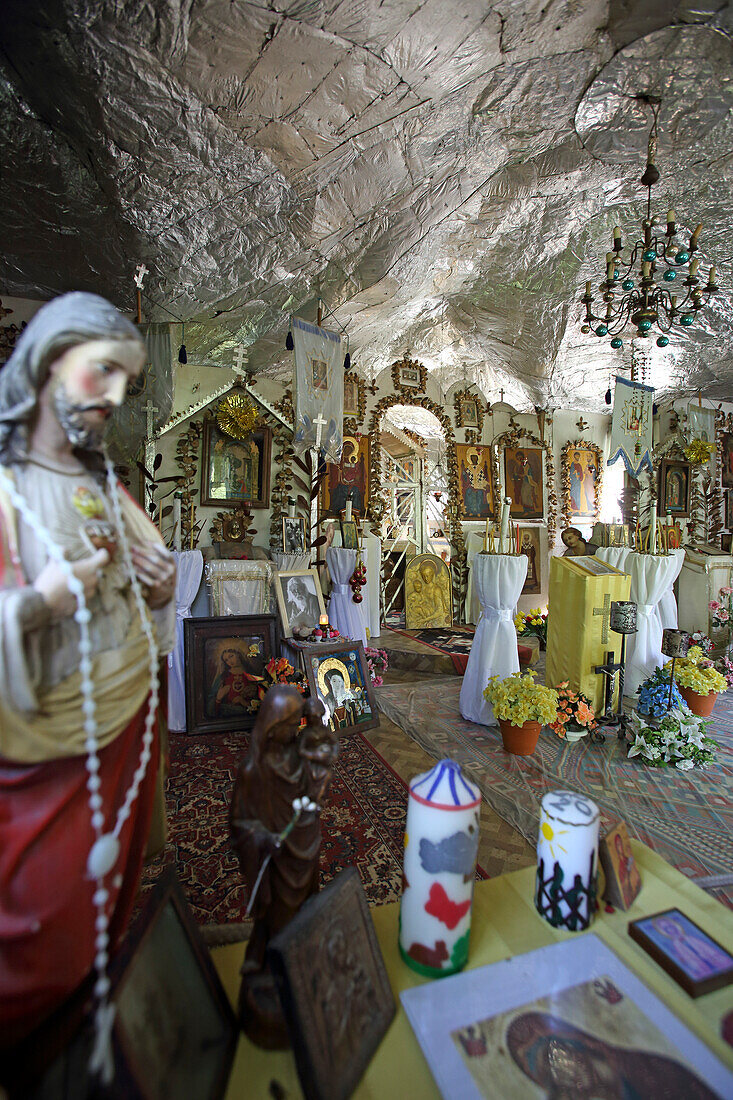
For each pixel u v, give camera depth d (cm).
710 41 357
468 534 873
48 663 81
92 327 79
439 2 285
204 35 277
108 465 98
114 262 429
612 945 121
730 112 422
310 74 310
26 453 87
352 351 725
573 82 382
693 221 559
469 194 499
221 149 347
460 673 622
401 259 539
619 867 137
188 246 421
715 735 431
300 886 109
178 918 101
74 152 340
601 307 698
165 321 509
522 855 266
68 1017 80
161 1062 77
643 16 333
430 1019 101
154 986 84
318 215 428
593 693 423
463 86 354
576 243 604
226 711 439
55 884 83
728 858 266
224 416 552
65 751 82
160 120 321
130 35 272
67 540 85
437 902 111
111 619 89
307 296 537
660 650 496
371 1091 89
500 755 386
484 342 795
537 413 964
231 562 492
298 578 505
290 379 679
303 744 109
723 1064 93
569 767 366
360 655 460
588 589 417
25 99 305
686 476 945
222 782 343
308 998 87
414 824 115
